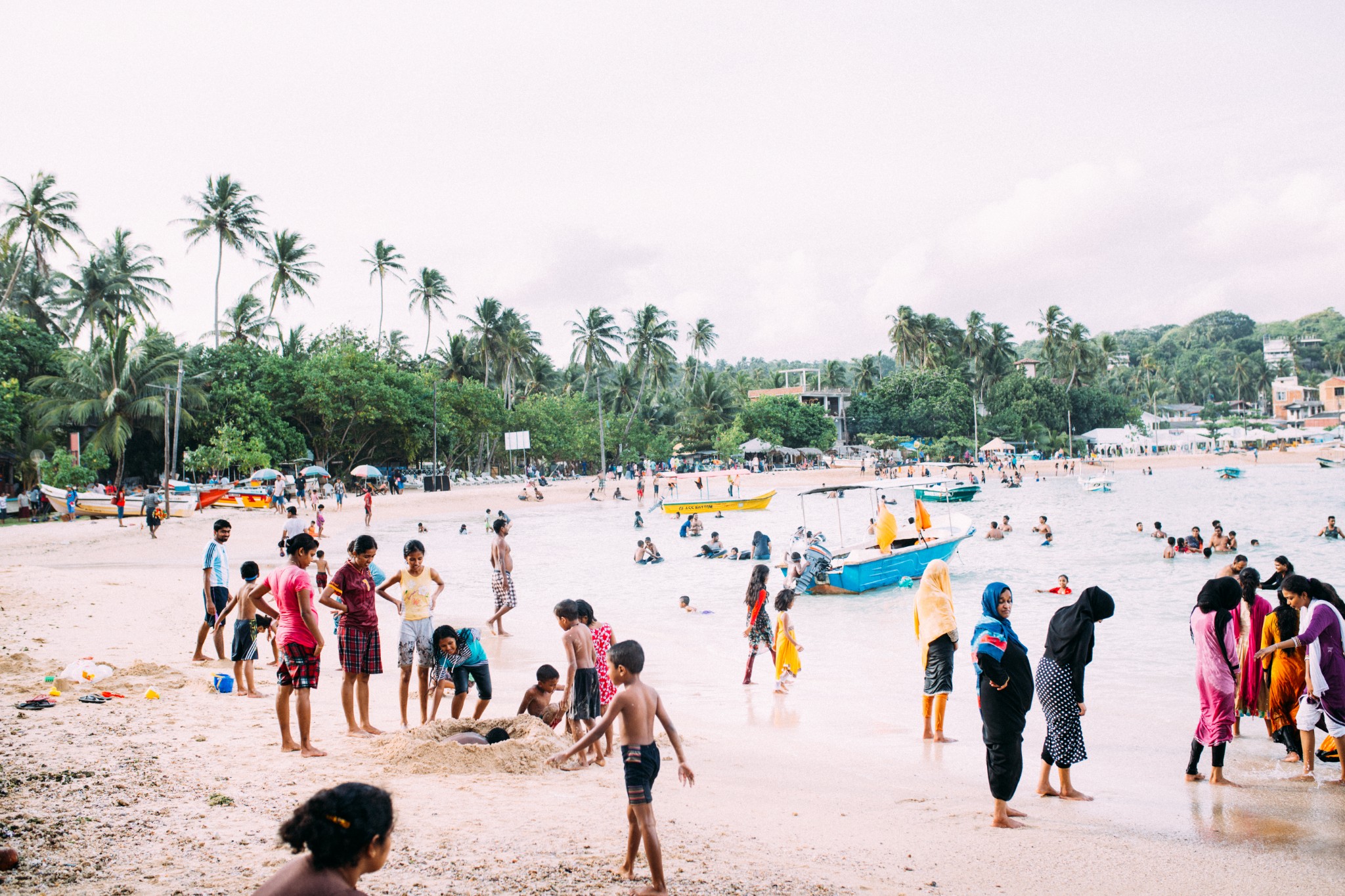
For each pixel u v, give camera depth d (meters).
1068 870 5.51
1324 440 117.44
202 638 12.02
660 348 94.06
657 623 17.62
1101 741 9.05
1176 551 27.14
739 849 5.59
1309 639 7.40
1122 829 6.35
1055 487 67.81
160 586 19.72
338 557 30.55
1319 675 7.35
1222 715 7.32
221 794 6.12
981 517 43.56
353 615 8.38
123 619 15.24
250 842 5.15
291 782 6.52
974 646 6.40
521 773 7.23
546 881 4.75
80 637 13.43
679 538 37.25
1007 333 118.50
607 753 8.00
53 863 4.68
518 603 20.53
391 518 47.34
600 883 4.78
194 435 52.78
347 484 63.81
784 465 96.38
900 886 5.12
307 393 57.25
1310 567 23.52
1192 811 6.78
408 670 8.82
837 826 6.29
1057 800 7.09
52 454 46.09
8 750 6.99
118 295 55.75
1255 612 8.23
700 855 5.40
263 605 7.74
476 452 78.81
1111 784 7.57
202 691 10.07
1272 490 57.16
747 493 64.25
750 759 8.41
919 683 12.18
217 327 60.31
